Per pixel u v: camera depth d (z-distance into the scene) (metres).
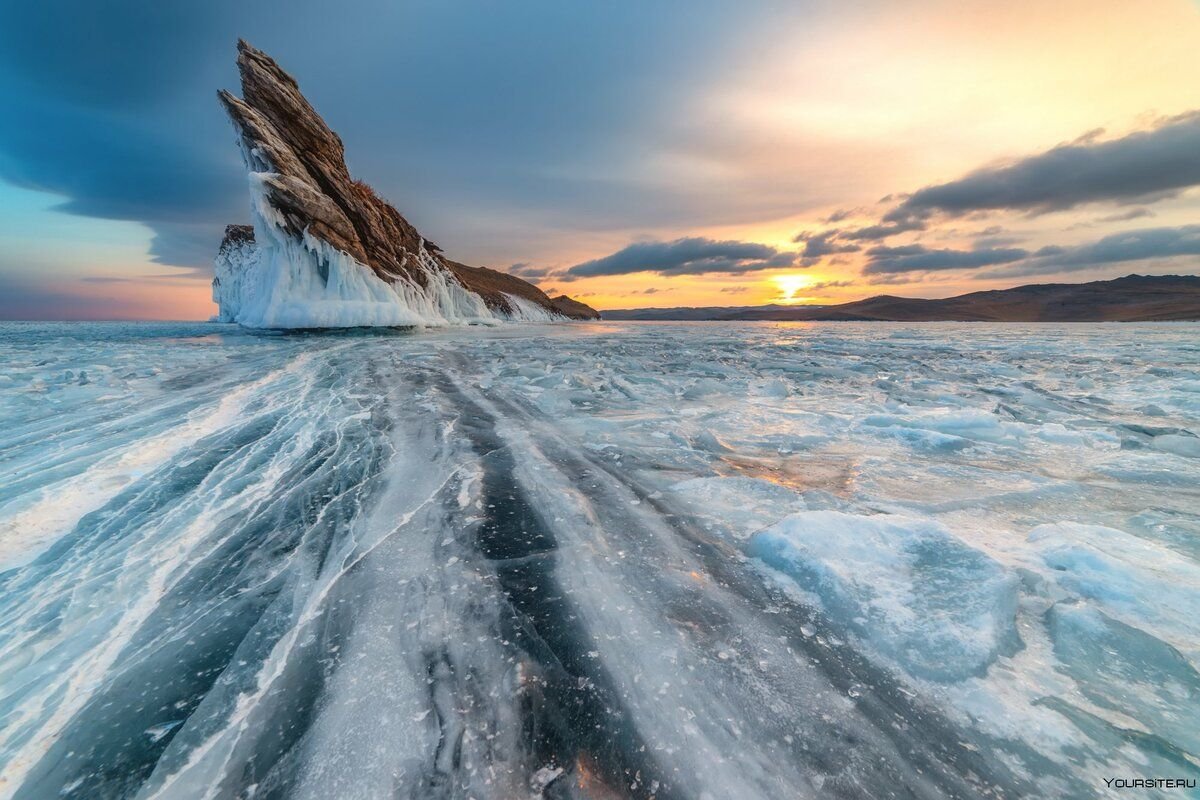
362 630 1.75
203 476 3.18
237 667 1.59
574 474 3.36
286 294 19.75
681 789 1.19
